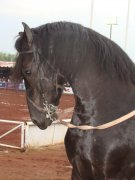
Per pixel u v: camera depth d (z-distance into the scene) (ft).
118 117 14.53
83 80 14.96
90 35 15.16
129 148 14.34
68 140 15.08
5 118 72.69
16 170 32.42
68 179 30.42
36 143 42.86
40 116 14.88
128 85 15.10
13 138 48.29
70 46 14.90
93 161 14.47
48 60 14.82
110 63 15.02
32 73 14.60
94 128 14.52
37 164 35.12
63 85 15.46
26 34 14.52
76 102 15.17
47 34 14.99
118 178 14.62
